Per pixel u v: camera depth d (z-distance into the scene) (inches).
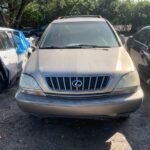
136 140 145.3
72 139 147.6
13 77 232.7
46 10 1035.3
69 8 1035.3
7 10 825.5
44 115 141.7
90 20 207.0
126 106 136.7
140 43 249.1
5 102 205.0
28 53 291.6
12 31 267.9
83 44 181.2
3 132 155.9
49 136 151.1
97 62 148.6
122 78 140.2
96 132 155.0
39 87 140.4
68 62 149.3
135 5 1061.1
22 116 177.6
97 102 134.0
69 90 136.7
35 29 836.6
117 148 137.6
